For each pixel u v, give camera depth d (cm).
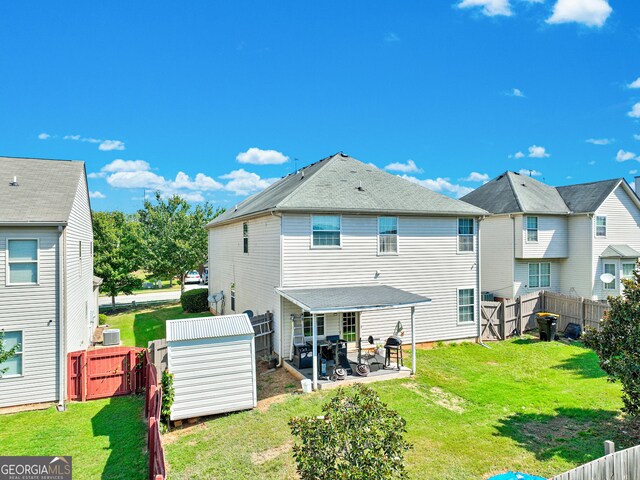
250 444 845
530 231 2275
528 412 1002
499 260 2355
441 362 1443
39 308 1207
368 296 1316
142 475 752
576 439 852
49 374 1209
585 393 1134
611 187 2336
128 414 1097
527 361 1472
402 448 591
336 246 1496
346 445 509
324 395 1109
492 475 709
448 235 1705
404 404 1044
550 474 714
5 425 1037
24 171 1499
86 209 1825
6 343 1170
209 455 810
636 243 2428
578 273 2339
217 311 2561
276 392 1166
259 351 1464
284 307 1422
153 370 995
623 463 607
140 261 3122
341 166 1795
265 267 1588
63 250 1235
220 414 1051
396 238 1599
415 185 1822
